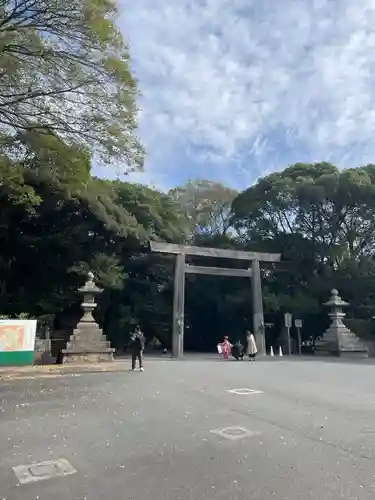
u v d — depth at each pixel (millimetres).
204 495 4301
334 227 34156
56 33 11781
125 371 16656
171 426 7238
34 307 30000
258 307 28547
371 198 31891
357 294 33188
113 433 6840
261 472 4945
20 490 4535
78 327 21172
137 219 35281
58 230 29422
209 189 47156
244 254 29078
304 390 11094
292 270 34688
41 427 7297
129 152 13961
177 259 27438
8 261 29234
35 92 12562
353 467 5070
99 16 11516
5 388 12094
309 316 33312
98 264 31266
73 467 5234
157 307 34812
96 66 12312
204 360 23438
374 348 30312
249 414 8086
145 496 4297
